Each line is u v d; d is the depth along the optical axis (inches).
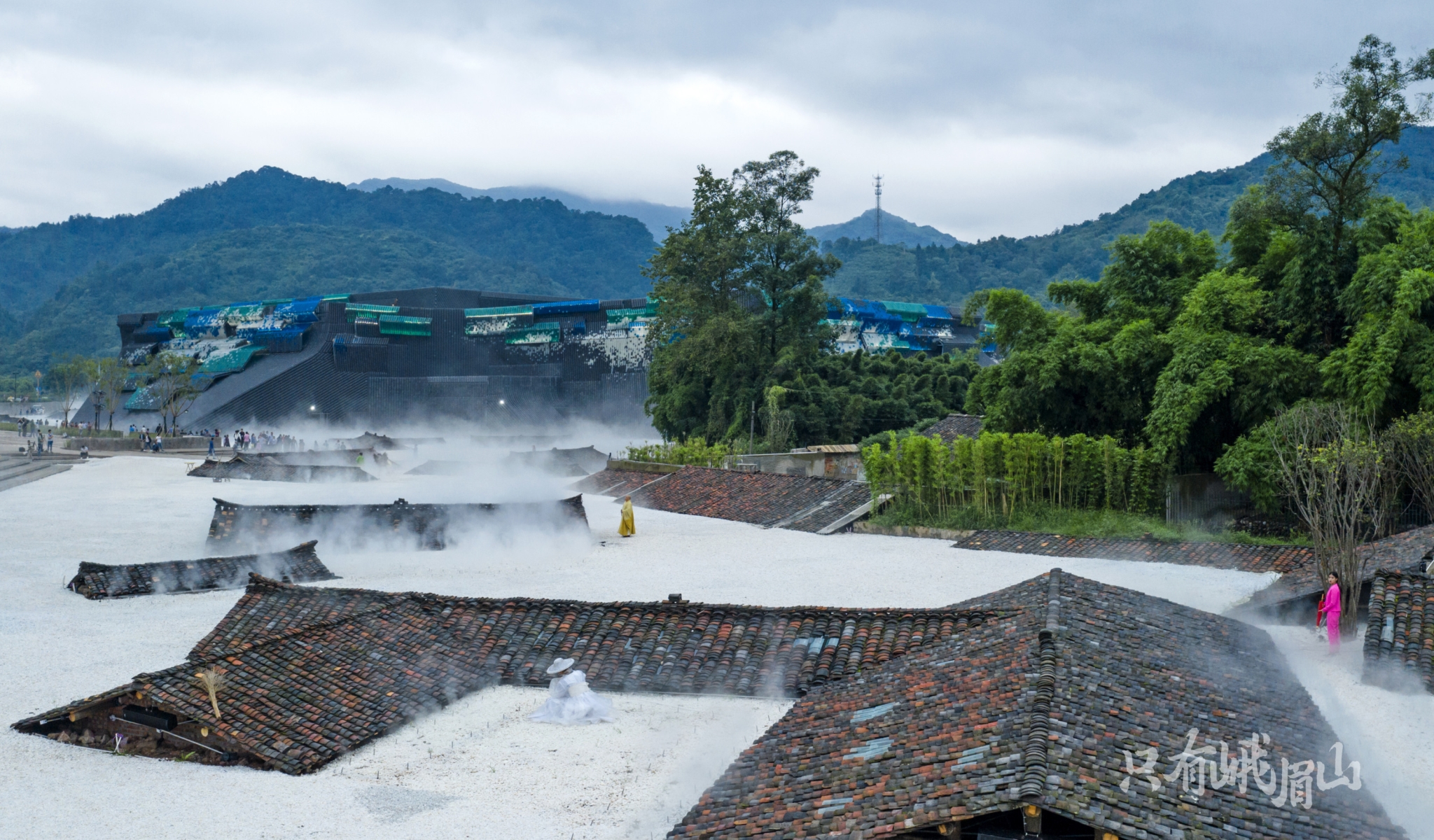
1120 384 1451.8
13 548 1285.7
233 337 4869.6
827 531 1439.5
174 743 568.4
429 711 629.0
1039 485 1365.7
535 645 708.7
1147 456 1311.5
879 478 1461.6
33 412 6127.0
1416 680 652.1
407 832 467.8
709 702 645.3
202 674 586.2
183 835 464.1
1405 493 1104.2
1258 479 1185.4
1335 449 909.8
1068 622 571.2
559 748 574.6
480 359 4699.8
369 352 4601.4
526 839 459.5
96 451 3304.6
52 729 596.4
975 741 434.6
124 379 4165.8
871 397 2667.3
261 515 1295.5
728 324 2564.0
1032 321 1606.8
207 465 2425.0
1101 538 1227.2
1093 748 418.0
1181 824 374.0
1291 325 1325.0
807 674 650.2
